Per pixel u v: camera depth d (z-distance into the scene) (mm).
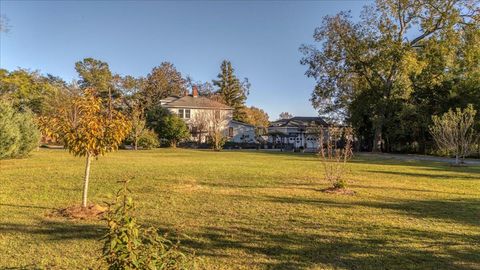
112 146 8453
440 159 30875
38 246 5867
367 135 46750
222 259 5496
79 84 67875
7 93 47750
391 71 39969
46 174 15000
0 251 5605
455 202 10406
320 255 5750
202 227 7203
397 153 41562
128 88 65500
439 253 5902
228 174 16078
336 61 42719
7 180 13180
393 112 40969
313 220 7953
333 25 41844
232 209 8906
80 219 7605
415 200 10648
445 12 36562
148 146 43719
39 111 48312
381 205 9781
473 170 20719
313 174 16562
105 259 2893
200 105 59844
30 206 8852
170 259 3057
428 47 38031
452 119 25844
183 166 19656
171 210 8648
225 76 90250
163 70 77750
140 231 3129
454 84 38531
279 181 14086
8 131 20766
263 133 62969
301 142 63250
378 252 5918
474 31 36188
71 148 8211
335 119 50625
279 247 6102
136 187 12016
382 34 39344
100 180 13406
